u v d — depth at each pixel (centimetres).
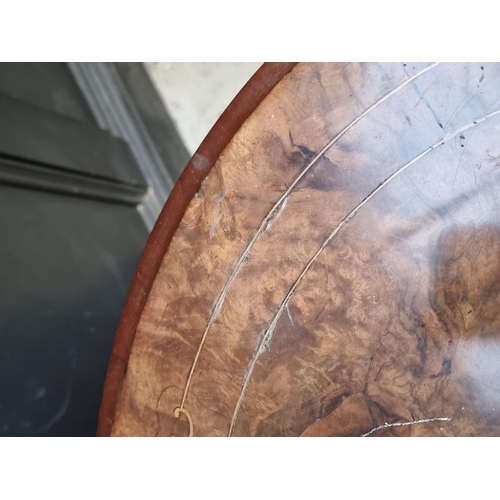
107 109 65
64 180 49
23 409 38
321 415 30
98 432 31
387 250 30
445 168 29
